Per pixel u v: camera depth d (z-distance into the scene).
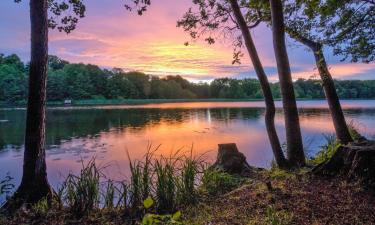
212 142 16.12
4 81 82.19
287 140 6.89
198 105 69.56
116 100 101.25
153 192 4.52
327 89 8.27
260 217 3.65
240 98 114.12
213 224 3.60
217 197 4.80
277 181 5.17
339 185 4.39
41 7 4.93
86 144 16.08
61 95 89.31
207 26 8.88
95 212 4.29
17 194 4.69
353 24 6.87
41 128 4.88
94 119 32.06
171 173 4.65
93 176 4.64
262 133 19.14
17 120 32.00
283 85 6.93
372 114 29.88
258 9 8.93
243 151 13.37
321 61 7.72
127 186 4.56
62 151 14.03
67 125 26.16
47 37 5.04
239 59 8.96
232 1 7.18
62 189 4.68
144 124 26.66
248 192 4.73
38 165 4.80
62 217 4.15
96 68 105.56
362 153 4.50
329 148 7.52
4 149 15.11
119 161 11.65
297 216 3.52
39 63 4.88
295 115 6.85
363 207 3.62
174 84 121.00
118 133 20.69
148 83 116.62
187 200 4.57
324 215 3.50
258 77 7.09
